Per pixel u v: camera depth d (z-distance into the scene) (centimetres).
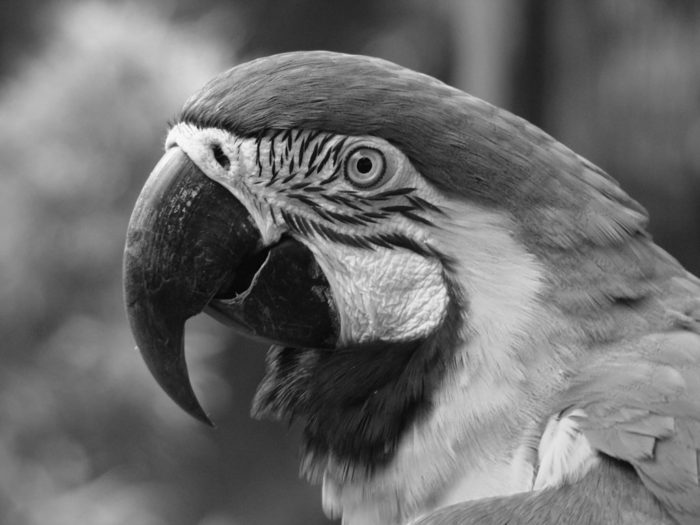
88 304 1050
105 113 1045
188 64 1081
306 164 567
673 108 1266
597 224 548
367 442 577
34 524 1053
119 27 1082
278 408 610
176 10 1802
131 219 587
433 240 559
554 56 1241
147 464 1105
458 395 551
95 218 1041
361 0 1866
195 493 1512
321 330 580
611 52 1252
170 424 1092
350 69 569
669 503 486
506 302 545
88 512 1070
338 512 607
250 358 1619
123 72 1050
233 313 585
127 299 586
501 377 542
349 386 581
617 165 1308
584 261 544
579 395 527
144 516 1098
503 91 1232
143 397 1069
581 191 552
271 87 570
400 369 572
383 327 570
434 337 561
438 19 1739
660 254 571
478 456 545
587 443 507
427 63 1741
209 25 1714
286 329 582
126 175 1048
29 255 1034
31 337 1048
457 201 552
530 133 561
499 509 498
